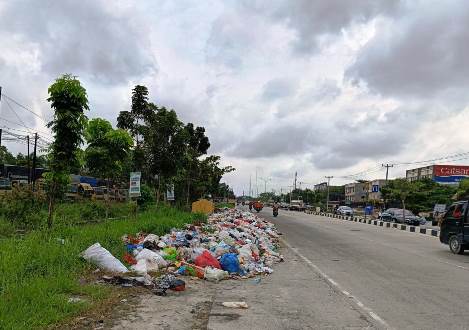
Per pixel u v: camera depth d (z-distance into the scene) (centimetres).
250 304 809
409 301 873
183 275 1023
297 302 839
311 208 9481
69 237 1151
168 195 2908
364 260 1493
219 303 800
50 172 1284
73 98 1248
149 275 941
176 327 636
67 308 649
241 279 1067
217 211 3900
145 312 698
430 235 3020
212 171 3897
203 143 4003
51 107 1259
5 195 1673
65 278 781
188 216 2231
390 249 1873
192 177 3475
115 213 2314
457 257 1688
